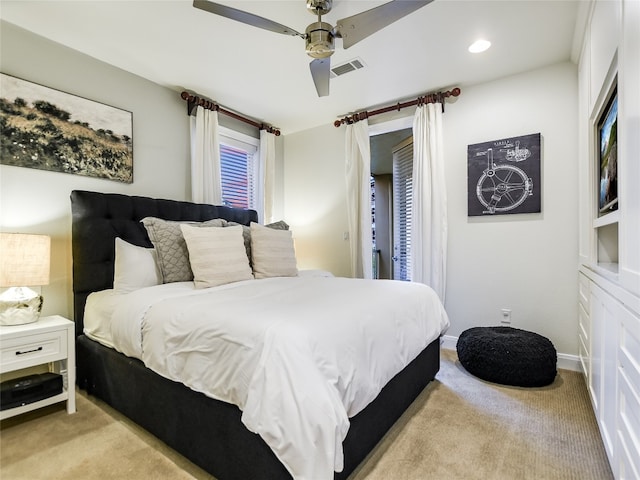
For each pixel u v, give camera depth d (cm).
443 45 246
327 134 408
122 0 197
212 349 140
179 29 225
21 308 193
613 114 171
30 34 227
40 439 171
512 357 235
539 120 280
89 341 220
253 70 281
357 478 142
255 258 274
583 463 153
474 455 159
